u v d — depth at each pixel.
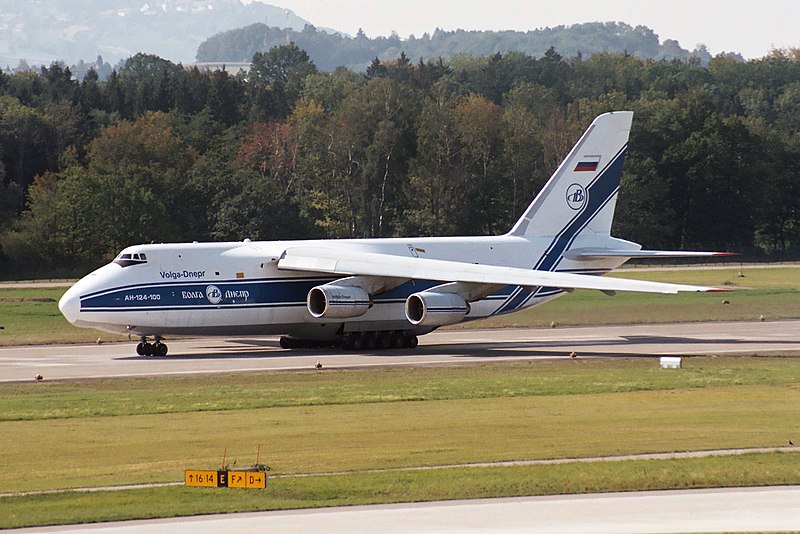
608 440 82.19
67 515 59.62
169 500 63.12
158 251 146.00
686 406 99.44
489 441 82.06
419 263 151.62
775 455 75.56
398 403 101.88
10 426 90.12
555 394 107.62
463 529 56.44
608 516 59.22
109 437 84.88
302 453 77.81
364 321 154.75
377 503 62.31
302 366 133.50
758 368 129.12
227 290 148.00
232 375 123.94
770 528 56.69
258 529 56.72
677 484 66.56
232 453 78.06
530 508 61.06
